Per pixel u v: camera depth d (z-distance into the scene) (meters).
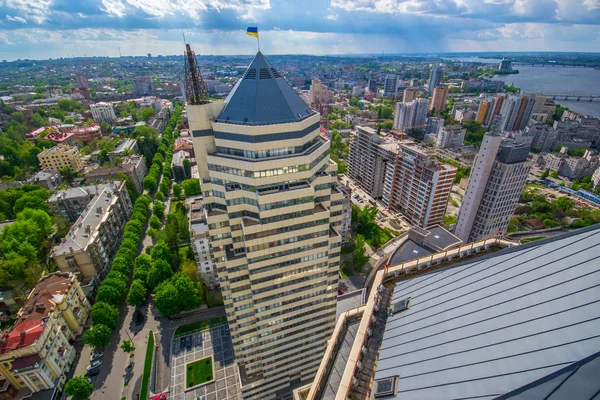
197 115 64.88
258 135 62.12
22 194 194.88
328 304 88.75
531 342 31.30
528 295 36.31
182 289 127.12
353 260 154.25
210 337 123.81
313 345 94.38
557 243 39.00
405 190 198.75
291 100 68.00
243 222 68.00
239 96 66.25
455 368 34.53
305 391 60.00
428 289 50.09
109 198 184.25
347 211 168.75
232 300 80.06
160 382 107.94
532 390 26.56
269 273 74.75
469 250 62.88
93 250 146.25
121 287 134.50
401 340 44.22
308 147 70.06
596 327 28.23
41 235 166.25
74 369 112.81
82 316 126.69
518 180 140.50
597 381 24.64
